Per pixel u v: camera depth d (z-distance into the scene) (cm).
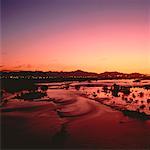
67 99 2969
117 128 1522
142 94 3488
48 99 2934
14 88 4072
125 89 4241
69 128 1530
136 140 1302
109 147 1184
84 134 1405
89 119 1802
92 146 1212
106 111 2139
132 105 2480
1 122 1633
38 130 1461
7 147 1177
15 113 1945
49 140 1287
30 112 2009
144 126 1591
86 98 3103
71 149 1152
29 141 1269
